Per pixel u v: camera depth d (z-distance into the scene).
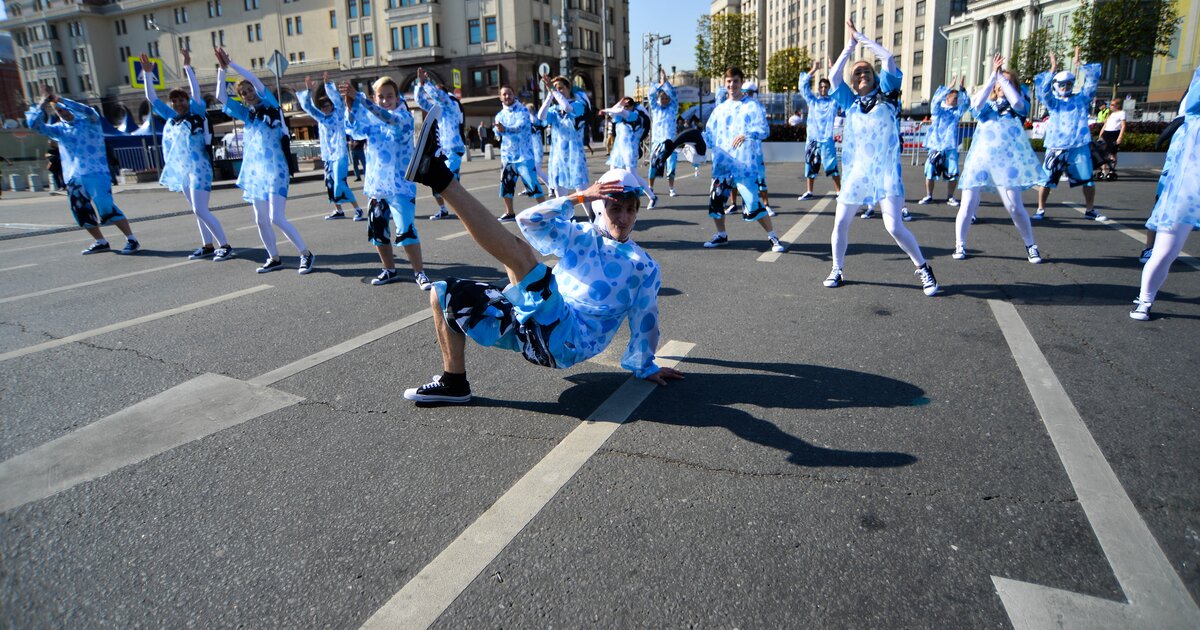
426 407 3.60
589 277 3.31
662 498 2.71
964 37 56.81
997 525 2.49
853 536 2.45
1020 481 2.77
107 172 8.53
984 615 2.06
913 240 5.56
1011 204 6.52
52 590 2.26
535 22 49.47
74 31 65.56
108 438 3.33
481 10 48.62
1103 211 10.11
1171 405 3.42
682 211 10.95
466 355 4.34
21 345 4.84
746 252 7.53
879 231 8.72
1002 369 3.95
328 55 55.59
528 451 3.11
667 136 12.69
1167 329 4.60
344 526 2.57
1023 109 6.27
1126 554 2.33
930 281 5.58
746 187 7.35
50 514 2.70
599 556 2.37
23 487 2.90
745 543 2.42
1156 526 2.47
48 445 3.28
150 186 20.61
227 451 3.17
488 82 49.84
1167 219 4.57
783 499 2.68
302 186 18.88
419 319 5.22
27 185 23.91
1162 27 27.22
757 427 3.29
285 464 3.04
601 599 2.16
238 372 4.18
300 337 4.84
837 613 2.08
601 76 57.00
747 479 2.83
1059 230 8.58
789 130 22.52
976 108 6.57
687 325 4.92
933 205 11.28
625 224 3.37
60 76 67.38
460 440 3.22
